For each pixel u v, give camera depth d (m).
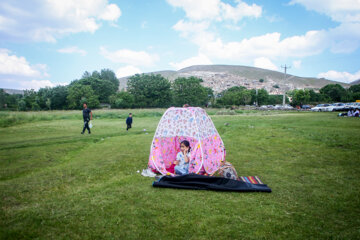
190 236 3.05
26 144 10.09
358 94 63.81
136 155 7.96
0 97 56.72
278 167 6.21
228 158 7.29
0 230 3.25
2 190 4.80
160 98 63.00
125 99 57.91
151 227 3.28
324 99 66.06
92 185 5.09
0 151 8.81
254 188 4.49
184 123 6.00
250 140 10.23
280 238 2.96
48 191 4.74
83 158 7.68
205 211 3.71
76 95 55.62
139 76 65.06
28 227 3.33
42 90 61.47
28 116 22.06
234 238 2.98
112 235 3.11
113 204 4.03
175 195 4.38
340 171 5.70
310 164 6.39
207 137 6.03
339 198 4.14
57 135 12.76
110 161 7.19
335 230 3.13
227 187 4.57
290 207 3.83
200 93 65.88
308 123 15.24
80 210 3.83
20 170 6.38
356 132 10.60
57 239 3.04
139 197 4.31
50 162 7.28
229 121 18.92
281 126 13.96
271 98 74.06
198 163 5.39
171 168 6.18
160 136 6.27
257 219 3.45
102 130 14.87
